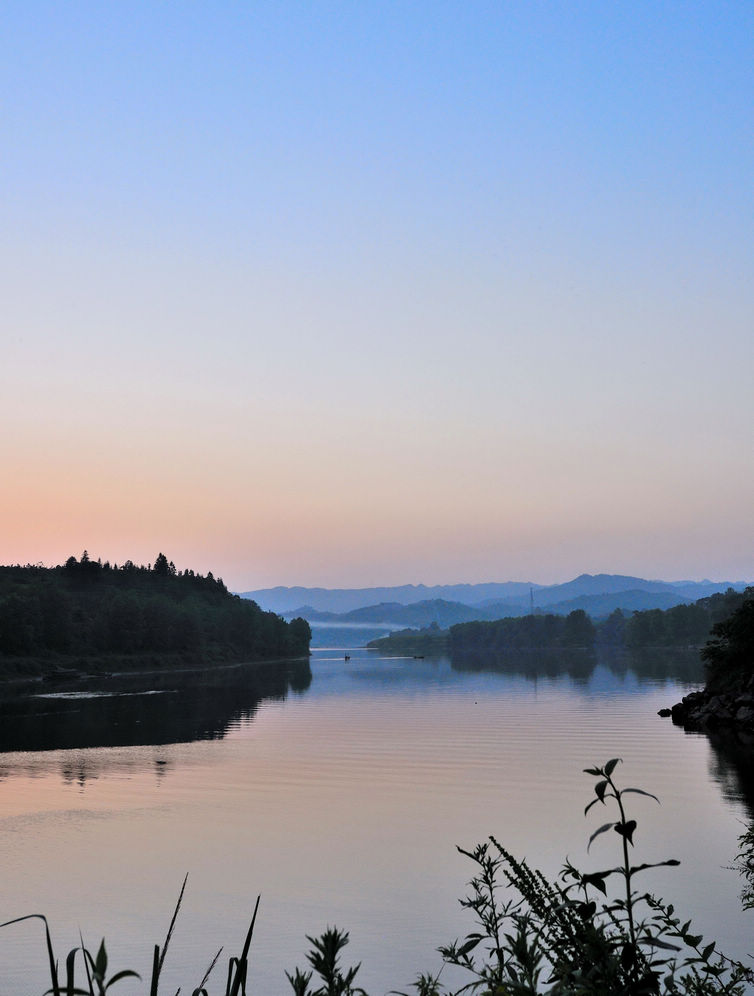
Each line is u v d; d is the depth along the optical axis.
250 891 41.81
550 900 5.63
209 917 38.03
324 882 43.16
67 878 44.25
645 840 50.56
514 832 53.44
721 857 46.28
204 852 49.28
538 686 194.38
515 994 4.93
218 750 91.50
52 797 65.25
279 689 190.12
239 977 4.33
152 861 47.50
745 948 31.44
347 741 99.12
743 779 70.38
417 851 49.22
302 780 72.94
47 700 156.00
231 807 61.69
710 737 98.44
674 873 42.88
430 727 113.56
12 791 67.62
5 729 110.19
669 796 63.50
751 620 117.31
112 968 32.25
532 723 116.62
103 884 43.19
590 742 95.69
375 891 41.56
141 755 87.69
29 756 86.56
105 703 150.12
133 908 39.41
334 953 4.81
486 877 6.31
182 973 31.66
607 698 158.12
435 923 36.47
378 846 50.44
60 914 38.66
